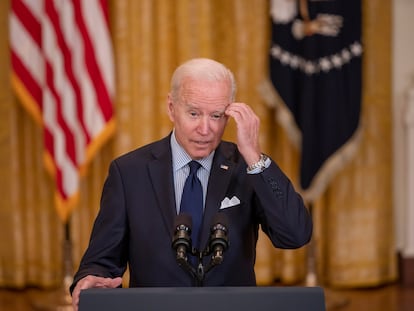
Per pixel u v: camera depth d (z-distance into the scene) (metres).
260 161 7.63
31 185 19.16
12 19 17.36
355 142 17.53
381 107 19.03
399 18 19.44
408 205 19.72
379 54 18.86
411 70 19.55
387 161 19.34
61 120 17.00
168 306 6.29
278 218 7.70
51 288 19.22
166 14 18.47
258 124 7.66
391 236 19.67
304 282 19.50
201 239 7.89
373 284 19.50
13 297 18.59
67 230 17.45
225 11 18.70
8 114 18.81
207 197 8.05
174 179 8.26
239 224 8.03
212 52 18.61
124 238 8.24
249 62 18.64
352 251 19.39
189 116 7.65
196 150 7.77
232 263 7.96
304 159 17.39
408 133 19.50
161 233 8.00
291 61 17.38
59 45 16.91
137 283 8.09
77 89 17.08
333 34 17.17
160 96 18.66
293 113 17.47
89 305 6.27
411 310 17.59
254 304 6.29
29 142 19.03
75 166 17.12
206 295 6.32
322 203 19.47
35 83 17.48
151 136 18.66
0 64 18.70
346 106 17.42
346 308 17.73
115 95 18.38
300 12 17.22
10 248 19.17
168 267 7.93
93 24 17.05
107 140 18.81
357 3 17.25
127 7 18.31
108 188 8.38
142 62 18.45
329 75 17.22
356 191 19.27
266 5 18.52
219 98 7.57
